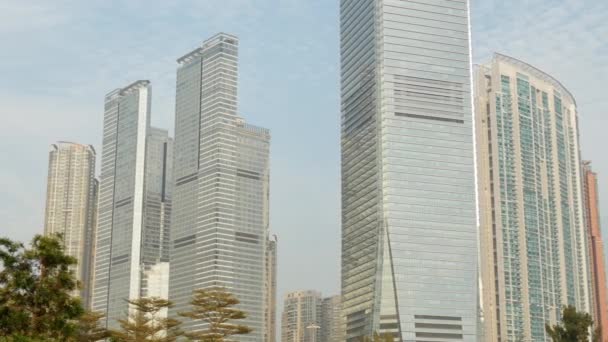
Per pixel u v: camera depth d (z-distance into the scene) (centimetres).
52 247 10600
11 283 10169
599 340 13100
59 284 10512
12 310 9994
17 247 10488
